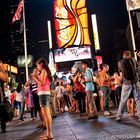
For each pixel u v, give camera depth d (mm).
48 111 6402
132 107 9367
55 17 25328
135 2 12164
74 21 25047
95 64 38000
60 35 25078
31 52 99000
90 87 10070
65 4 25203
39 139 6488
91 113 10250
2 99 8242
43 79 6453
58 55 26297
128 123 7406
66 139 5848
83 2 25047
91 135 5992
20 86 13781
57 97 17141
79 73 12188
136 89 7809
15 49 95000
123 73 7961
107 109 10781
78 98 12148
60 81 17750
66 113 16234
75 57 26375
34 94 9188
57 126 8781
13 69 39906
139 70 7996
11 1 90000
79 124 8625
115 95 15961
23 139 6730
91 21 41312
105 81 10719
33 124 10891
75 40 24938
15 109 17578
